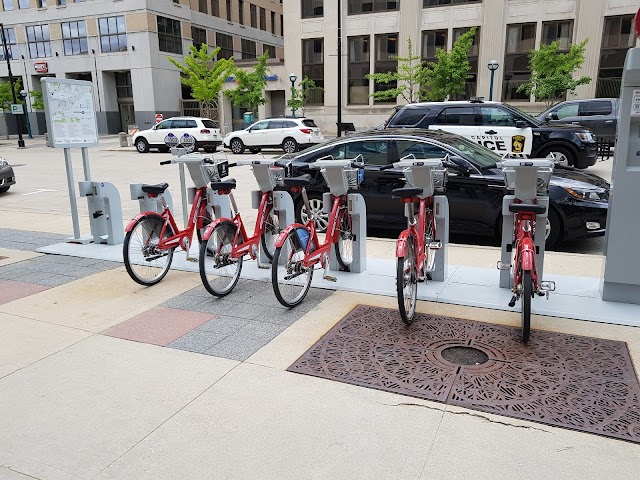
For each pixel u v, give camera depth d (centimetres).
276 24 5372
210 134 2436
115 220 719
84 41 3916
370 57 3047
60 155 2512
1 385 357
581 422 302
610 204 457
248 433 299
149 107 3831
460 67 2514
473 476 261
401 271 403
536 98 2525
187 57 3453
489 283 530
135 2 3666
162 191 554
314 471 267
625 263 457
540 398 326
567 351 387
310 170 776
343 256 591
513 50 2725
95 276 593
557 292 499
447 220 532
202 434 299
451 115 1213
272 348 403
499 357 380
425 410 317
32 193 1305
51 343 420
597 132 1641
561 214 659
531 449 280
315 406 324
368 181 749
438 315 460
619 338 407
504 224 494
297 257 486
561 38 2628
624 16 2481
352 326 440
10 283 571
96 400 337
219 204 630
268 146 2277
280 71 3506
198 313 478
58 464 277
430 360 378
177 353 398
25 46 4122
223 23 4488
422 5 2867
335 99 3180
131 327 448
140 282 550
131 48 3775
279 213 586
